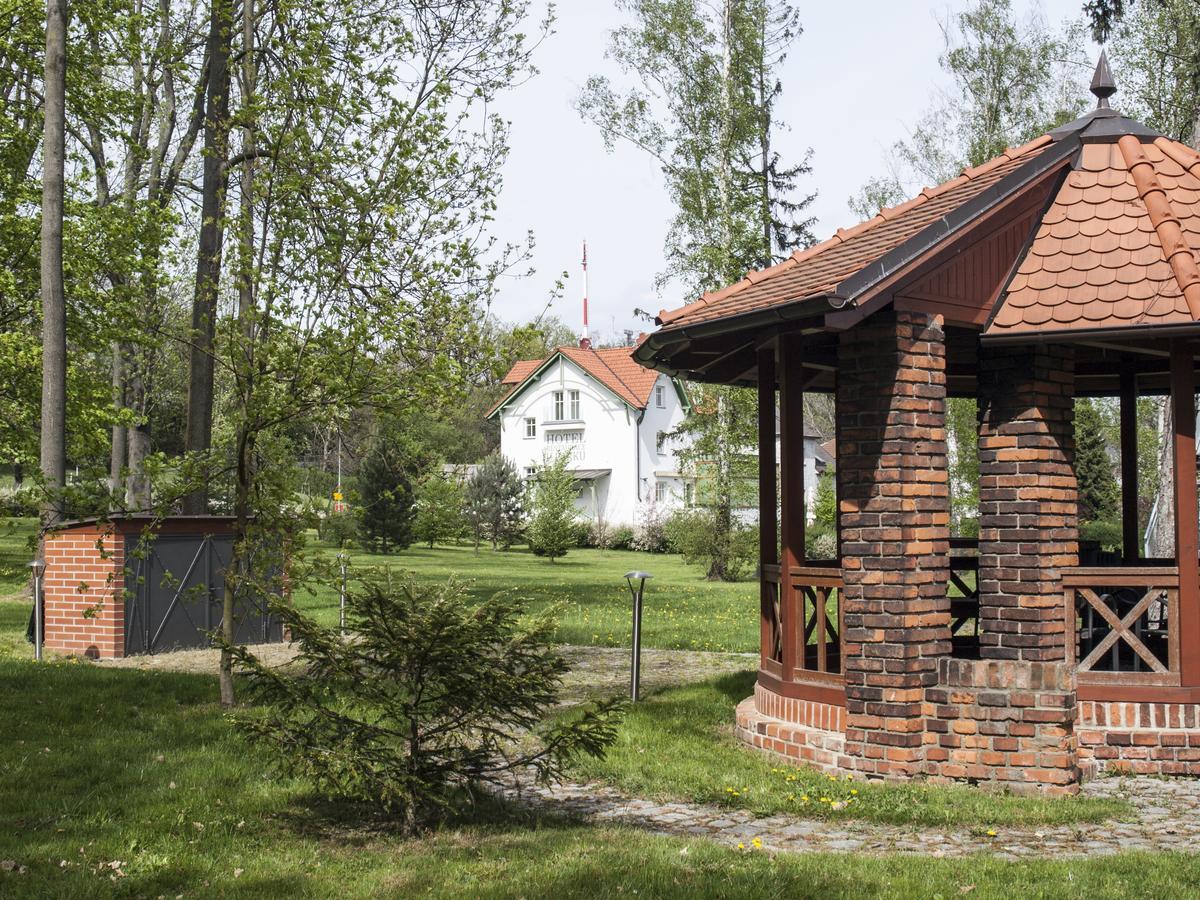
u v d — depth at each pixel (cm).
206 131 1262
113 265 2050
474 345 1089
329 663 647
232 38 1282
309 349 1012
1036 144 1016
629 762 841
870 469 821
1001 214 871
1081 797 753
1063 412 862
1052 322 830
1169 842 646
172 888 541
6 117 2056
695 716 1034
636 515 5222
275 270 1012
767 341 938
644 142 3022
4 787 720
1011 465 849
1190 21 2709
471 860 592
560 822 691
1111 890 532
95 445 2164
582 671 1354
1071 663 844
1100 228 886
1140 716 830
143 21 1964
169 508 1051
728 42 3025
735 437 3169
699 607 2212
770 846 639
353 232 1014
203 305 1223
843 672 841
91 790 723
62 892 520
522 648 672
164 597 1525
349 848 622
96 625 1466
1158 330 796
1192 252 838
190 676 1190
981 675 791
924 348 823
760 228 3200
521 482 4666
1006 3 3525
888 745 801
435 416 1103
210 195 1532
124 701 1030
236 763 800
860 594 820
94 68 2097
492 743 670
